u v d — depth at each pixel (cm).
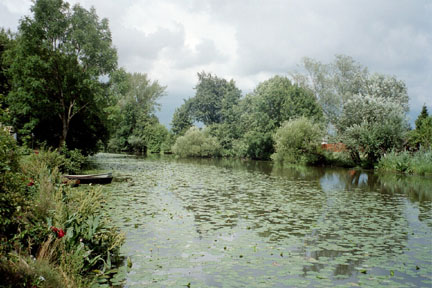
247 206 1202
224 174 2448
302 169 3027
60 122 2645
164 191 1506
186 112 7019
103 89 2588
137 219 945
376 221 1003
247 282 532
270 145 4562
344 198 1429
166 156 5350
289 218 1022
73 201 713
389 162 2836
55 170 914
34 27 2333
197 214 1045
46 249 457
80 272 507
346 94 4403
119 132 6328
